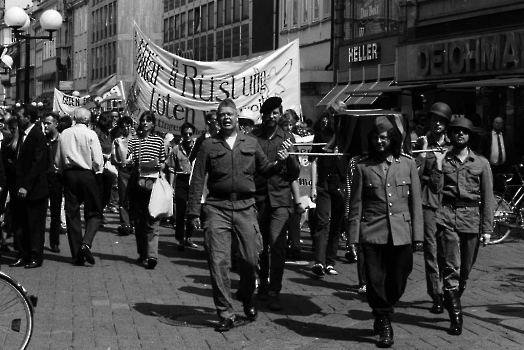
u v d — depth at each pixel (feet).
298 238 42.83
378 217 26.61
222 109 28.60
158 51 53.83
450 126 29.32
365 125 35.88
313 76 116.57
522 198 53.98
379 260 26.76
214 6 171.32
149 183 40.52
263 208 32.19
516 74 77.97
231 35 162.40
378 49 105.19
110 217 65.10
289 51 51.78
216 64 52.49
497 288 35.68
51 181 45.68
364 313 30.96
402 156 27.12
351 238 26.81
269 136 33.35
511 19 79.41
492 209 29.09
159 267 40.96
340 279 37.81
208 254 28.32
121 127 54.13
